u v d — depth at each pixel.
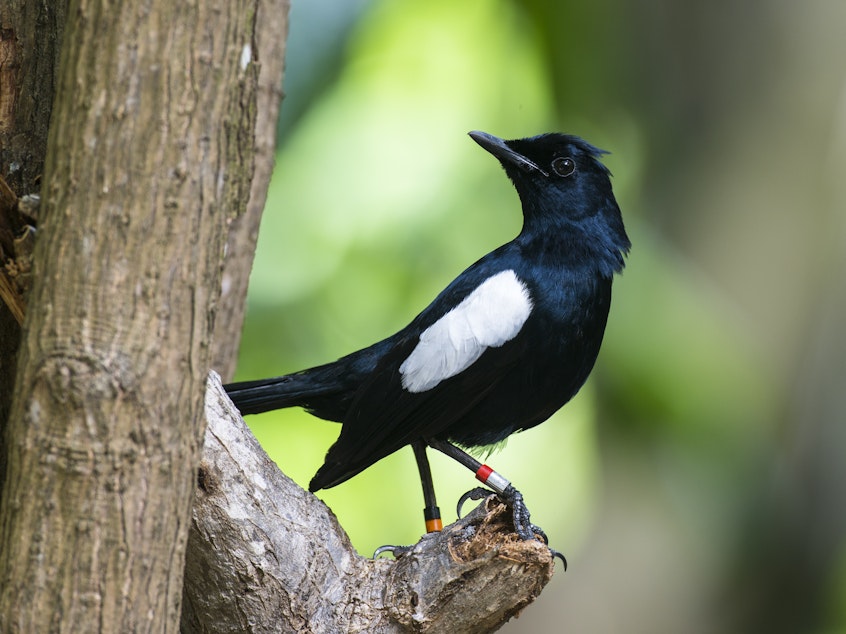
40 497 4.54
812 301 13.76
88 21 4.56
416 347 7.96
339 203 12.55
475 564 6.16
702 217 13.71
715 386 12.16
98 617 4.60
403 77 13.03
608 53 13.34
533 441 12.38
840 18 13.41
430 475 8.12
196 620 6.50
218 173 4.74
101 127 4.53
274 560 6.35
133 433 4.58
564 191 8.29
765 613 13.97
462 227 12.27
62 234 4.56
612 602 13.43
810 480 14.83
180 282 4.65
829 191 13.68
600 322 8.23
